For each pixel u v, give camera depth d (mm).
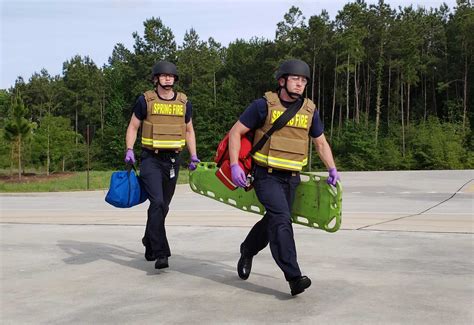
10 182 28781
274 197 4426
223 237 7906
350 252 6520
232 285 4973
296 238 7566
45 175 35938
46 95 84938
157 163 5660
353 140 60625
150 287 4957
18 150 32375
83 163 70188
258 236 4988
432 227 8555
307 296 4527
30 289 4961
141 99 5625
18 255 6691
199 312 4125
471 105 68938
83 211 12625
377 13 66500
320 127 4617
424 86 72375
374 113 73875
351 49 60156
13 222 10258
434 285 4891
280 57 64188
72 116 86125
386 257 6203
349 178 25547
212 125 66562
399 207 12008
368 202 13453
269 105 4422
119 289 4906
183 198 16453
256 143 4504
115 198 5562
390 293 4609
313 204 4703
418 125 65750
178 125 5648
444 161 56781
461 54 67750
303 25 64250
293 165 4477
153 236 5590
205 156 66562
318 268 5633
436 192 16391
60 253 6812
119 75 79750
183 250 6883
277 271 5551
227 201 5367
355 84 66438
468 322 3799
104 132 73500
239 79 74438
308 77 4480
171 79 5625
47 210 13117
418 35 66125
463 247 6801
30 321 3992
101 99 85312
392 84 71375
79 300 4551
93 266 5969
